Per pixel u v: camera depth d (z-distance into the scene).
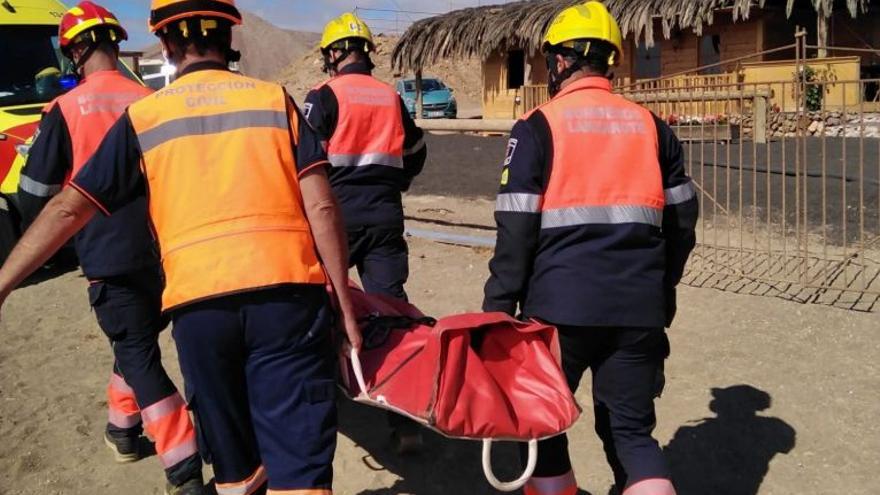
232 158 2.72
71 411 5.00
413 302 6.72
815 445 4.25
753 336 5.67
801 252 7.44
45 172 3.62
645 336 3.00
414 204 11.10
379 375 2.92
